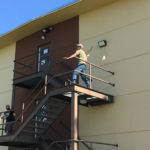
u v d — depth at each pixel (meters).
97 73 12.34
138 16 11.76
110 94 11.70
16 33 15.67
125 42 11.87
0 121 15.61
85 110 12.24
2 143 12.19
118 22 12.27
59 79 13.15
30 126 11.46
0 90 16.47
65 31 14.07
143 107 10.75
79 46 11.59
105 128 11.48
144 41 11.36
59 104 12.23
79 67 11.30
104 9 12.88
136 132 10.69
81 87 10.48
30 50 15.47
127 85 11.37
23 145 12.84
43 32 14.88
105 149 11.27
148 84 10.85
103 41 12.37
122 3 12.35
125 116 11.09
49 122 11.79
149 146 10.27
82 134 12.04
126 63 11.62
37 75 13.19
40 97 14.12
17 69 15.92
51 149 12.12
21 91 15.24
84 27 13.37
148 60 11.09
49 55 14.48
